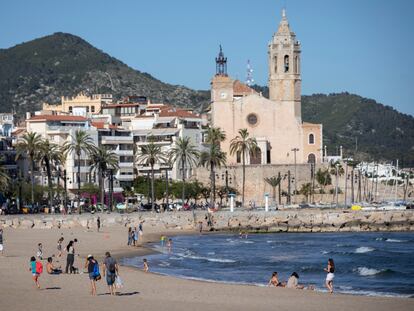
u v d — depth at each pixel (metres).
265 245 165.50
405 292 95.25
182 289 87.88
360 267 123.81
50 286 86.75
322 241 178.62
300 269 119.81
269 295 84.06
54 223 189.00
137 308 72.25
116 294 81.50
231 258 136.12
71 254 99.44
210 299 80.38
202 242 171.88
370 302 79.44
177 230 199.75
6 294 80.31
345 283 105.19
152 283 93.25
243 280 105.19
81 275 96.25
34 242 148.38
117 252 139.00
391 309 75.38
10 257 118.56
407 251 154.62
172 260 129.25
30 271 99.88
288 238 187.25
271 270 118.62
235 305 76.50
